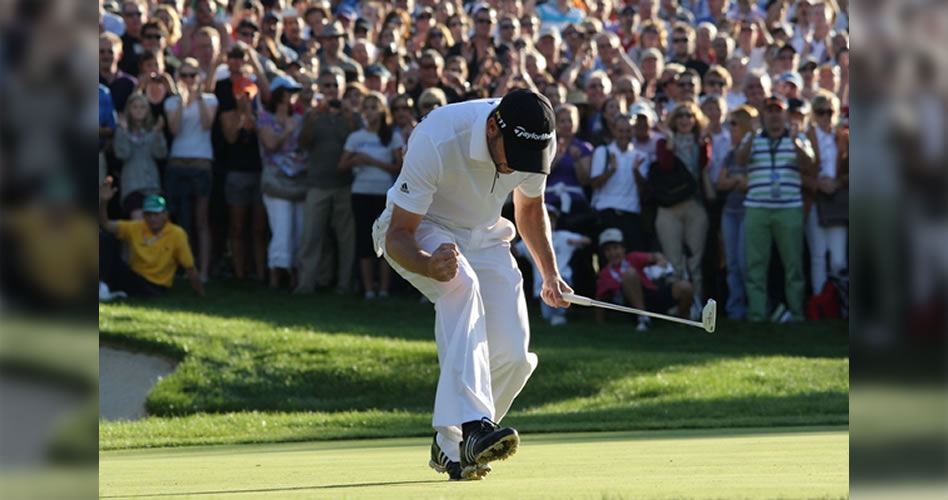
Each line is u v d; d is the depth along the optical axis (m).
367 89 32.19
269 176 31.80
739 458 12.45
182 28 33.12
